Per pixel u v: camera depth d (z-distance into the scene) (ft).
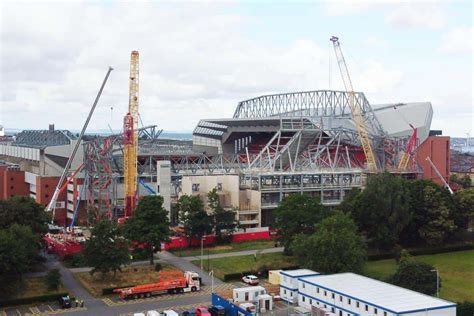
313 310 279.28
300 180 603.26
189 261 431.43
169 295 345.51
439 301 267.18
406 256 382.63
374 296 275.59
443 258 456.04
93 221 549.13
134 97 575.38
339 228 373.81
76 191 576.20
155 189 616.80
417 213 483.92
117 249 370.12
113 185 573.74
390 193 458.09
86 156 576.61
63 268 405.18
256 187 586.04
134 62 577.43
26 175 645.92
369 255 440.04
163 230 415.23
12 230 359.05
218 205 496.64
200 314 294.87
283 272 329.31
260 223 554.46
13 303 322.34
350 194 511.40
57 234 500.33
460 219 498.28
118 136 580.71
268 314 283.79
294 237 410.93
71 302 323.16
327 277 316.81
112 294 345.92
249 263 420.36
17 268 329.11
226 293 325.21
